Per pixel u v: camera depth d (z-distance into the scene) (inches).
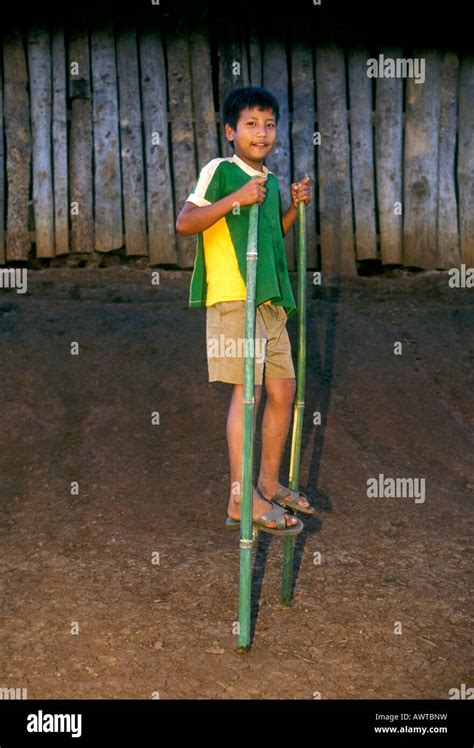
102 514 195.3
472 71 323.9
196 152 312.3
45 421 232.1
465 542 185.8
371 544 183.5
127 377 248.1
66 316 275.4
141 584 167.2
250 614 150.9
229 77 312.0
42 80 310.8
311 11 317.7
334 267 311.4
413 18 319.9
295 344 267.1
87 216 307.4
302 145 314.2
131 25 313.4
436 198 319.0
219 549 180.9
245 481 140.0
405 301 302.8
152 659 144.1
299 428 157.5
